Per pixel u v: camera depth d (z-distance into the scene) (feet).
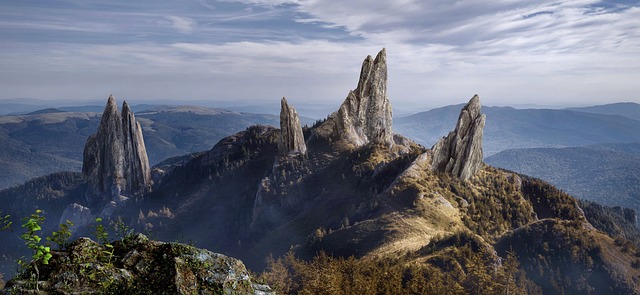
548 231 450.30
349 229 501.56
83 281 58.59
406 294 219.61
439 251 348.79
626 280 398.21
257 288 70.90
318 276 205.46
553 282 390.01
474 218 551.18
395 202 566.36
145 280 61.72
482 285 262.67
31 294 55.06
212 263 67.92
